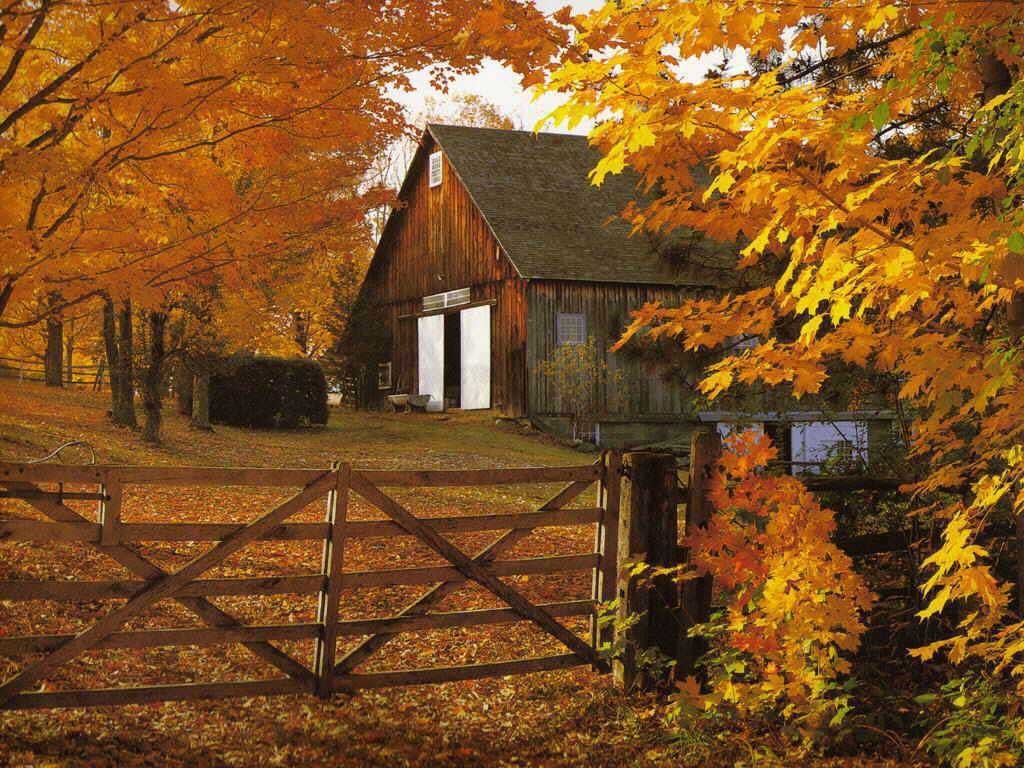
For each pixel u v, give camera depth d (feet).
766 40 15.64
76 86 21.79
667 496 22.57
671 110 15.72
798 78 25.48
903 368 16.22
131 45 21.61
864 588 19.02
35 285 23.97
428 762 18.20
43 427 64.44
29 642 17.99
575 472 22.98
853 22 15.23
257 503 47.37
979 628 16.10
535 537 41.70
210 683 19.33
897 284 14.49
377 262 117.50
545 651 25.84
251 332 71.05
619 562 22.56
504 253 94.89
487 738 19.67
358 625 20.86
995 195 14.57
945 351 15.25
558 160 105.91
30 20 21.01
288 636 20.25
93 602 26.99
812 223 16.06
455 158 102.32
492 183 100.68
